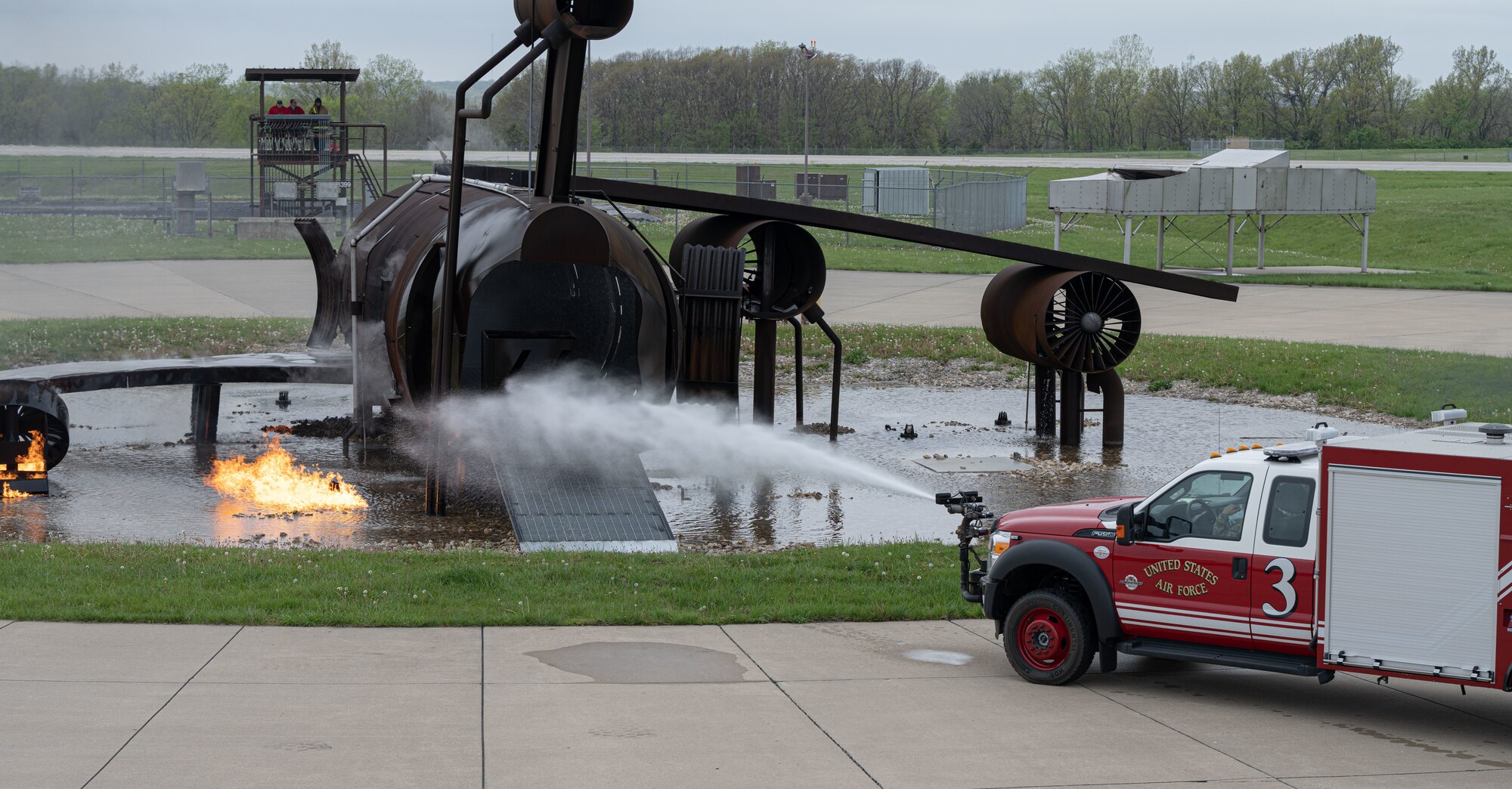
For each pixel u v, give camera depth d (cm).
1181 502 1027
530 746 862
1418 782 830
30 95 5669
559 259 1611
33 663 1016
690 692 996
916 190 6775
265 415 2450
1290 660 976
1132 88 18750
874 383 2962
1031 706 991
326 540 1539
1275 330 3569
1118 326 3678
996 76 19150
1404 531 916
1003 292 2334
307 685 980
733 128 16412
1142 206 5059
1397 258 6438
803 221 2114
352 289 2006
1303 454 1003
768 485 1928
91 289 4022
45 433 1791
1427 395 2584
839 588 1320
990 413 2630
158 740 853
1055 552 1055
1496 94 17938
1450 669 905
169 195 7581
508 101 13950
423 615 1170
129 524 1600
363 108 14100
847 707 970
